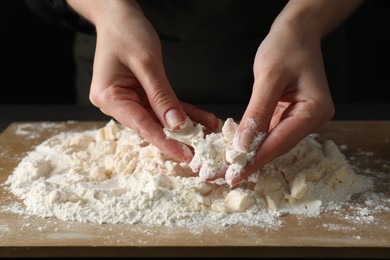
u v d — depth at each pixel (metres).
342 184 0.59
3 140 0.77
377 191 0.61
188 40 0.90
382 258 0.50
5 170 0.67
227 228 0.53
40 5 0.89
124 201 0.56
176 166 0.59
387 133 0.77
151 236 0.52
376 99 1.32
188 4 0.87
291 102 0.61
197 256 0.50
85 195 0.58
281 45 0.61
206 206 0.56
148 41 0.64
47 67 1.30
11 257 0.51
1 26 1.26
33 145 0.75
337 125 0.80
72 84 1.32
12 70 1.29
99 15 0.68
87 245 0.50
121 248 0.50
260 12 0.88
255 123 0.56
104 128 0.70
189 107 0.68
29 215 0.56
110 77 0.64
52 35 1.27
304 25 0.64
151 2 0.88
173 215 0.55
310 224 0.54
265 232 0.53
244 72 0.91
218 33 0.89
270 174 0.59
